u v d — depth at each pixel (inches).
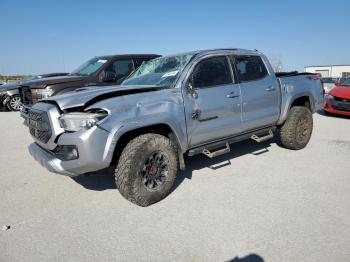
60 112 135.7
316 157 211.0
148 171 141.9
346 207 136.2
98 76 325.1
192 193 156.6
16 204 150.6
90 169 130.0
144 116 138.6
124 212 138.9
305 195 149.9
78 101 136.1
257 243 111.6
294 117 218.5
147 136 141.9
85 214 138.4
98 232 123.0
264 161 204.8
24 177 187.5
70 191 164.7
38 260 106.7
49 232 124.3
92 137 126.0
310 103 236.2
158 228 124.3
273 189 158.7
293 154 219.3
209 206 141.7
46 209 144.5
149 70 187.9
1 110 506.9
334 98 391.2
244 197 150.1
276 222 125.3
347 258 101.5
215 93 167.8
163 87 155.9
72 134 128.1
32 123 153.2
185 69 160.9
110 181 177.0
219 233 119.0
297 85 221.3
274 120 208.2
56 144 135.7
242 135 190.7
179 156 155.9
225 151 175.6
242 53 190.9
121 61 340.2
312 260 101.2
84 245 114.6
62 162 132.3
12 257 108.6
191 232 120.4
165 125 148.3
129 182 135.6
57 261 105.9
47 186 172.4
